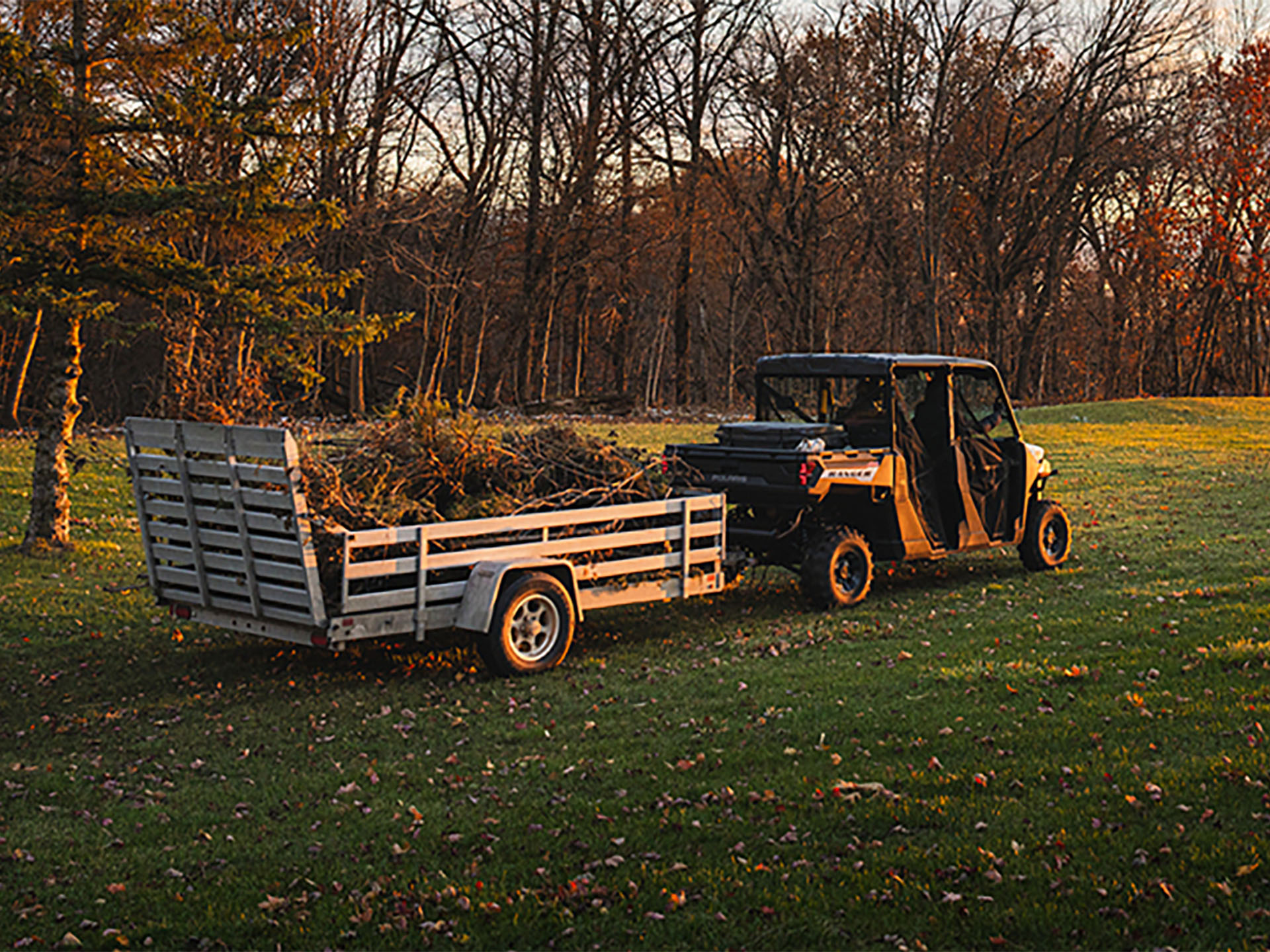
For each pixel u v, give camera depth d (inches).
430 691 304.5
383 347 2017.7
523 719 277.4
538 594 319.0
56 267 472.1
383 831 211.9
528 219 1728.6
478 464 344.8
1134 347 2442.2
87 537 536.7
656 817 211.3
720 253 2146.9
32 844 209.9
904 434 409.1
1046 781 215.5
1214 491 685.3
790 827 203.2
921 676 295.1
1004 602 391.9
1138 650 303.6
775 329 2321.6
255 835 211.9
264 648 356.5
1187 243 2095.2
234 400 492.1
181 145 510.9
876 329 2370.8
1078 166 2026.3
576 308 2158.0
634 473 365.4
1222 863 174.7
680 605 408.8
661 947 165.3
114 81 485.7
